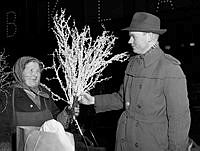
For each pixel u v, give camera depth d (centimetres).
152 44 197
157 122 189
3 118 204
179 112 178
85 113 390
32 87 231
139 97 194
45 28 526
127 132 198
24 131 150
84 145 202
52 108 244
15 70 231
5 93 215
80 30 475
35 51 533
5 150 193
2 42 568
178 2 399
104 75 432
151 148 189
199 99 365
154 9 416
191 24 387
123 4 444
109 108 235
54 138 141
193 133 340
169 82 182
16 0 554
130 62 216
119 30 439
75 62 191
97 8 467
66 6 498
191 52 387
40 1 530
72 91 193
